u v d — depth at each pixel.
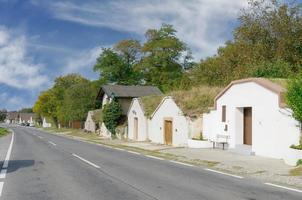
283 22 40.69
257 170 15.50
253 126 21.22
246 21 42.38
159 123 34.09
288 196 10.15
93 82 73.31
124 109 49.84
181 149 25.61
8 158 20.20
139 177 13.34
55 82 104.00
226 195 10.14
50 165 17.02
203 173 14.50
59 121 98.06
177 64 67.88
